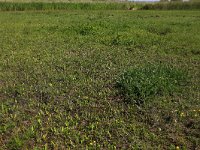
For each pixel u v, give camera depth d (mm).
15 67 6781
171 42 9555
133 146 3740
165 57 7715
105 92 5328
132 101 4836
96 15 19219
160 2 30094
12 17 16844
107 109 4723
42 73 6344
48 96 5184
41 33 10906
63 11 23094
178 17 18453
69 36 10320
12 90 5461
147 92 4918
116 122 4277
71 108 4719
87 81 5844
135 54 7980
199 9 27656
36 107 4816
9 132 4078
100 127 4180
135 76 5414
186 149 3707
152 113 4535
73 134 3988
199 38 10258
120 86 5422
